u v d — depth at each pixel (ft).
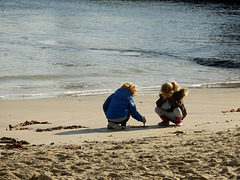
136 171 14.32
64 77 59.98
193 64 76.38
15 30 124.57
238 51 95.45
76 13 193.57
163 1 286.46
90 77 60.54
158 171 14.15
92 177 13.69
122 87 26.89
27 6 216.74
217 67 73.82
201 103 40.29
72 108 38.06
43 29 130.62
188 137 21.75
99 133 24.53
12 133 24.52
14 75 59.52
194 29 143.33
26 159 16.71
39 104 40.27
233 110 34.42
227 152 16.53
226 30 142.41
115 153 17.72
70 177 13.82
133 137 22.97
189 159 15.69
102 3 253.44
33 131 25.38
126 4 252.62
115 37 116.98
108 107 26.66
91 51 89.51
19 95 46.26
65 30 130.52
